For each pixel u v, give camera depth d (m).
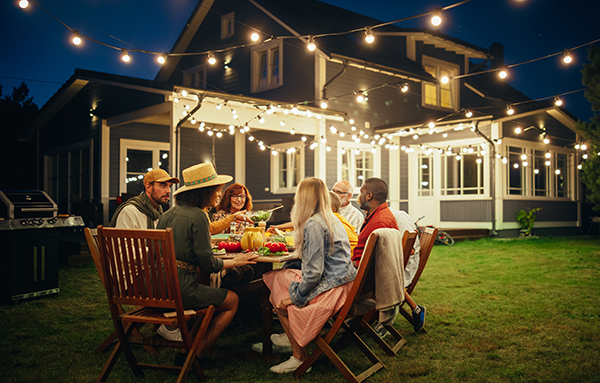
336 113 12.45
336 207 3.94
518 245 10.82
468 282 6.26
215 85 15.89
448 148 13.10
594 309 4.66
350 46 13.98
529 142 13.26
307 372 3.09
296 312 2.95
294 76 13.21
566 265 7.66
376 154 13.66
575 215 15.12
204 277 3.48
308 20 14.54
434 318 4.41
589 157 13.59
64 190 14.72
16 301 5.17
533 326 4.08
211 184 3.23
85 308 4.91
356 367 3.20
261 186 13.84
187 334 2.81
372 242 2.84
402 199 14.00
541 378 2.94
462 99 17.34
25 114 20.47
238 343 3.78
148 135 13.21
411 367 3.17
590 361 3.21
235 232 4.20
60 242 8.84
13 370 3.11
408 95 15.05
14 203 5.24
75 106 13.91
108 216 12.43
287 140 13.09
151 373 3.08
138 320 2.83
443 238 11.38
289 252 3.68
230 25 15.47
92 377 2.99
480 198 12.59
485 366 3.16
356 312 3.01
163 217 3.19
